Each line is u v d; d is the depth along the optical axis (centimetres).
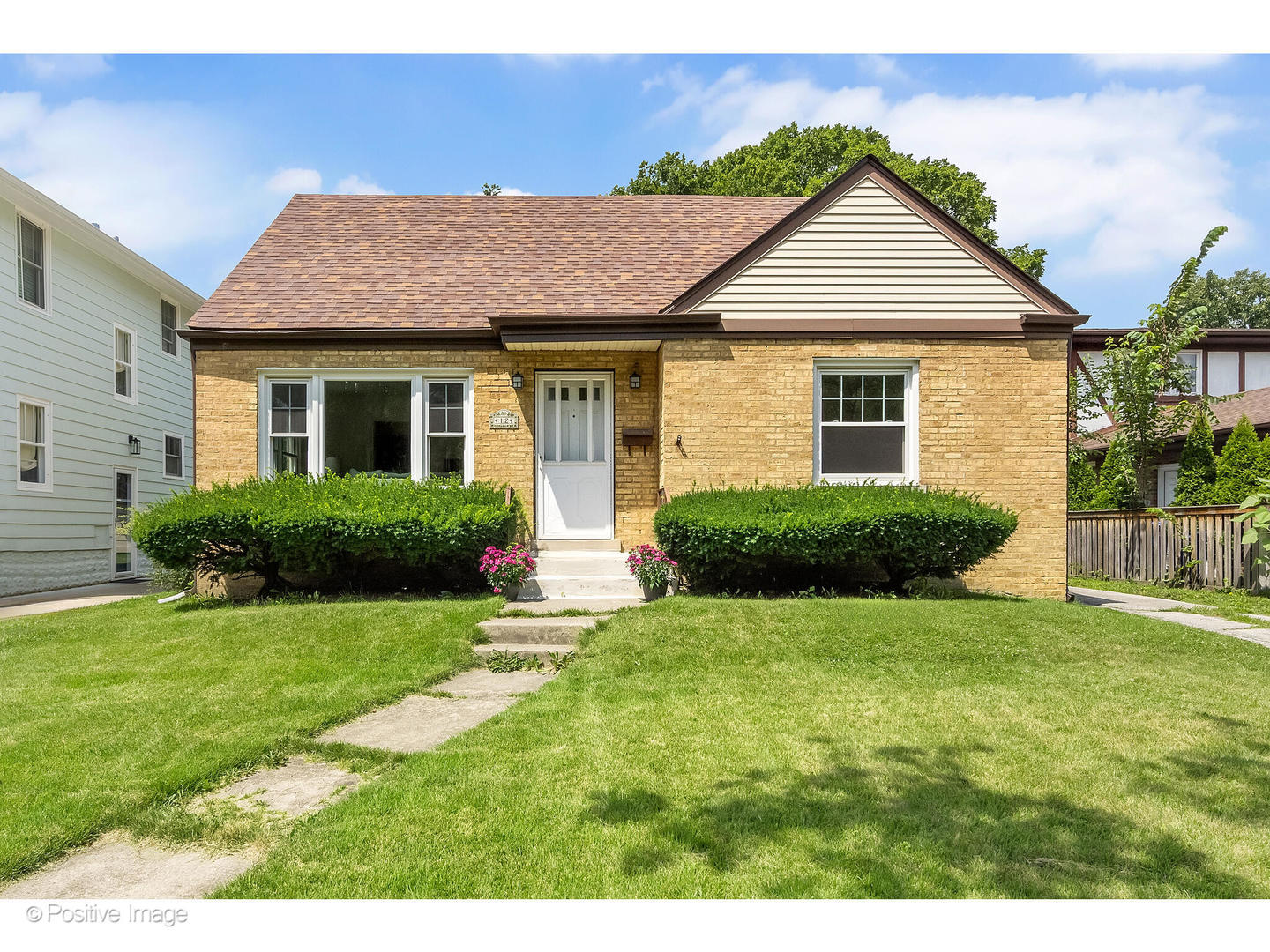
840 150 3247
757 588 916
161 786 385
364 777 411
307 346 1027
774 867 303
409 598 887
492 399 1041
